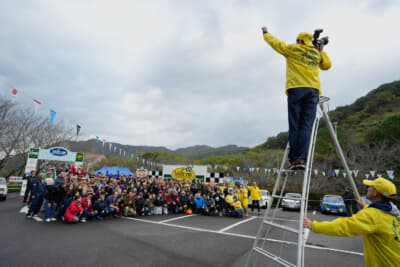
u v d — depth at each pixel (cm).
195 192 1290
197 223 862
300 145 244
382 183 194
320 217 1162
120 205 947
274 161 2686
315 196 1875
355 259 483
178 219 948
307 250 542
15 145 1903
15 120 1872
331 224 188
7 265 366
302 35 274
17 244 476
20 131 1873
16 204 1077
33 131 1966
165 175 1906
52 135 2123
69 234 582
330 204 1305
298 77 255
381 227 182
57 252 439
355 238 704
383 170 1911
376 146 2131
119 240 547
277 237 677
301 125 250
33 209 765
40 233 576
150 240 562
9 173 2161
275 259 220
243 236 666
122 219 878
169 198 1146
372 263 192
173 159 4691
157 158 4609
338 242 645
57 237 547
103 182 1018
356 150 2177
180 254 462
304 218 203
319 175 2123
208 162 4122
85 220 788
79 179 989
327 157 2411
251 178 2517
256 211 1393
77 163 1563
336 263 452
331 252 532
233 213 1088
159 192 1138
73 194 809
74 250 455
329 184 2150
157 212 1066
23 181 1427
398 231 183
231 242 584
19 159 2127
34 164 1455
